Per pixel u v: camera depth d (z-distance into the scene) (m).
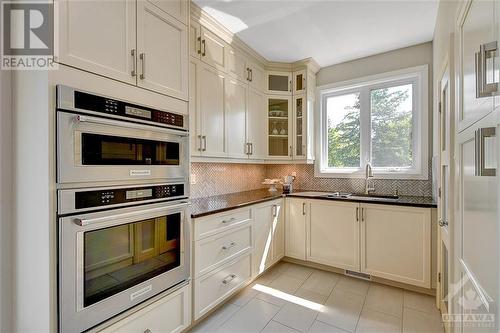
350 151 3.36
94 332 1.22
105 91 1.26
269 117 3.35
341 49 2.95
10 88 1.18
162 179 1.56
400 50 2.95
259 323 1.98
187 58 1.76
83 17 1.17
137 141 1.40
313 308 2.19
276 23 2.41
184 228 1.71
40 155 1.08
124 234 1.36
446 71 1.80
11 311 1.21
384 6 2.16
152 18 1.51
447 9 1.75
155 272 1.52
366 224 2.65
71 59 1.12
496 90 0.75
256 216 2.64
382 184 3.07
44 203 1.07
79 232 1.14
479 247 0.94
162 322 1.57
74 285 1.12
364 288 2.54
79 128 1.14
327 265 2.91
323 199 2.90
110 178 1.26
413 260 2.41
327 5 2.14
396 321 2.00
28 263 1.14
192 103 2.21
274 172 3.85
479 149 0.81
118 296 1.31
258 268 2.66
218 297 2.09
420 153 2.87
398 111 3.04
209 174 2.94
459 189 1.25
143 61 1.44
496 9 0.75
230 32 2.55
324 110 3.51
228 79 2.64
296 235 3.09
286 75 3.36
